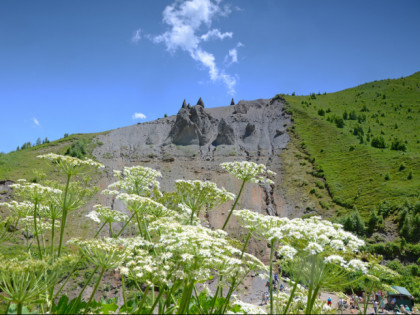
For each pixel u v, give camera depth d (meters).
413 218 63.53
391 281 47.59
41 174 13.39
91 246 8.77
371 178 83.88
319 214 75.50
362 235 64.12
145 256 9.47
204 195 13.86
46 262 8.12
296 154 106.44
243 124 132.75
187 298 7.68
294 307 10.23
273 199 84.38
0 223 12.95
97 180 87.94
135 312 8.13
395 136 119.50
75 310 9.23
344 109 156.62
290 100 157.25
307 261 8.27
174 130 122.12
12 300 7.29
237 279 9.41
